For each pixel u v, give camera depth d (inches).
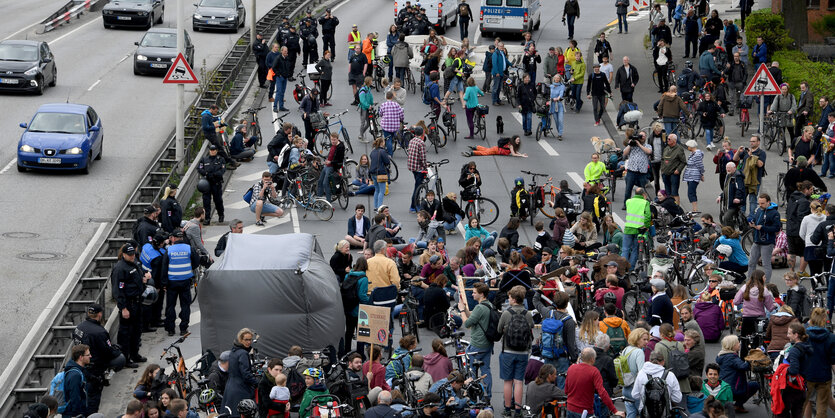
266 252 1323.8
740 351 1326.3
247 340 1151.0
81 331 1224.8
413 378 1141.7
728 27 2812.5
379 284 1374.3
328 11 3127.5
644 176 1987.0
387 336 1242.0
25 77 2677.2
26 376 1293.1
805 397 1162.6
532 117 2652.6
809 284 1625.2
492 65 2765.7
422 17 3267.7
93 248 1790.1
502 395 1307.8
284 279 1273.4
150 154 2305.6
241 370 1133.1
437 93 2436.0
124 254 1373.0
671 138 1956.2
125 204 1996.8
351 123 2564.0
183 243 1494.8
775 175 2155.5
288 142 2062.0
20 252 1755.7
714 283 1457.9
